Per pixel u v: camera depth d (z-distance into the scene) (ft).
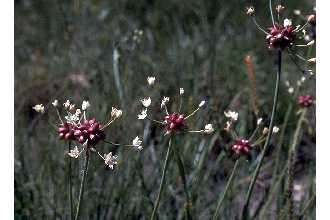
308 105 2.47
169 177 2.65
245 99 3.36
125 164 2.69
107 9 4.65
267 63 3.77
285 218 2.32
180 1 4.73
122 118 2.80
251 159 2.97
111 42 4.06
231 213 2.63
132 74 3.42
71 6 4.57
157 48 4.12
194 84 3.37
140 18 4.73
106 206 2.52
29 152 3.00
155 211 2.00
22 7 4.90
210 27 4.22
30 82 3.66
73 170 2.51
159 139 2.87
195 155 2.74
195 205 2.54
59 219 2.56
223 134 2.81
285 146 2.93
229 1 4.64
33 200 2.55
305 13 4.21
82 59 3.85
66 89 3.37
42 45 4.33
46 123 3.15
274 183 2.56
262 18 4.36
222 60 3.67
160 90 3.31
